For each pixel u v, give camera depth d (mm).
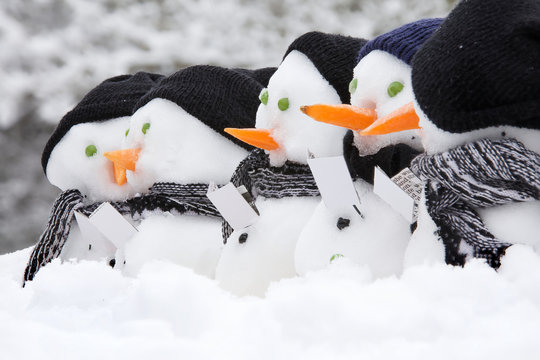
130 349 1215
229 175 2467
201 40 7387
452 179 1453
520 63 1364
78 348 1242
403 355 1115
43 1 8047
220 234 2443
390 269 1715
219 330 1327
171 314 1388
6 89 7590
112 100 2883
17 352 1250
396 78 1790
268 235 1993
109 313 1459
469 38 1412
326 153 1999
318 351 1177
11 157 7570
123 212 2682
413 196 1626
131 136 2578
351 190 1733
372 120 1806
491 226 1441
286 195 2043
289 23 7277
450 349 1112
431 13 7055
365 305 1270
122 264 2492
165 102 2523
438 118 1441
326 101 2018
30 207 7492
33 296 1643
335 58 2039
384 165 1777
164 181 2467
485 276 1288
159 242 2387
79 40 7809
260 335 1242
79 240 2846
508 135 1417
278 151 2072
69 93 7672
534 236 1400
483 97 1384
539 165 1363
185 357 1193
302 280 1516
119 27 7730
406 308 1230
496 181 1402
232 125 2471
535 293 1267
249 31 7301
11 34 7805
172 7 7637
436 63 1449
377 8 7195
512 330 1143
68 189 2881
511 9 1414
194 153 2455
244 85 2541
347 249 1748
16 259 3209
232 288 1999
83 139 2855
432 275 1324
